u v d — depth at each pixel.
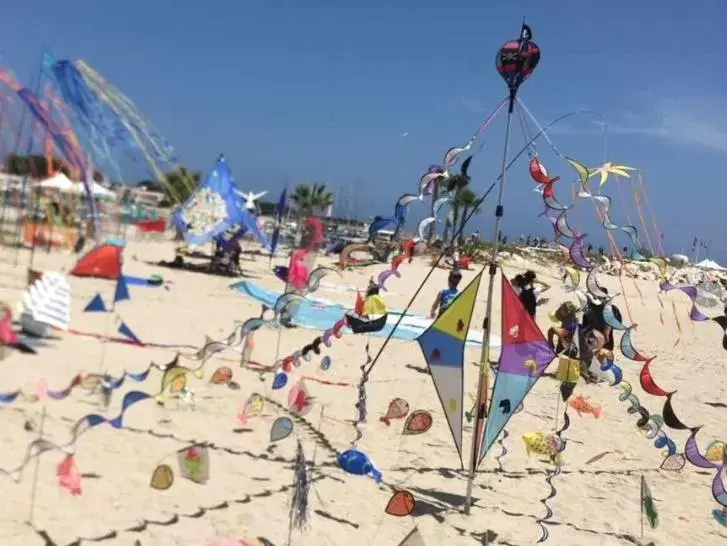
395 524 5.06
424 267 29.17
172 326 10.74
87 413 6.11
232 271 19.62
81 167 7.43
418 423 5.26
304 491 4.36
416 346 12.20
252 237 30.19
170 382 5.08
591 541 5.35
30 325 8.38
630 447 8.12
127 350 8.66
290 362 6.22
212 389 7.58
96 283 13.18
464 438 7.41
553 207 5.19
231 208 19.53
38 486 4.64
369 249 5.48
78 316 10.30
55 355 7.81
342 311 14.70
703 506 6.51
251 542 4.14
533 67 5.02
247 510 4.86
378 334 12.95
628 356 5.50
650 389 5.42
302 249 7.57
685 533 5.80
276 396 7.75
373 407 8.07
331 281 21.48
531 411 9.11
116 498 4.70
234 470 5.53
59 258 14.46
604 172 5.10
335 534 4.73
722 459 5.21
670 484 7.04
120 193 11.88
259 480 5.41
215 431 6.33
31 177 11.45
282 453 6.10
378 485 5.77
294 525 4.45
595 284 5.46
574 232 5.23
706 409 10.88
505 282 5.29
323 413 7.48
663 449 8.20
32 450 4.46
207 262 21.53
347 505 5.25
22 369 7.03
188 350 9.23
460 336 5.23
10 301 10.10
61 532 4.12
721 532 5.93
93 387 5.05
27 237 13.70
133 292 13.55
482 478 6.40
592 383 11.15
